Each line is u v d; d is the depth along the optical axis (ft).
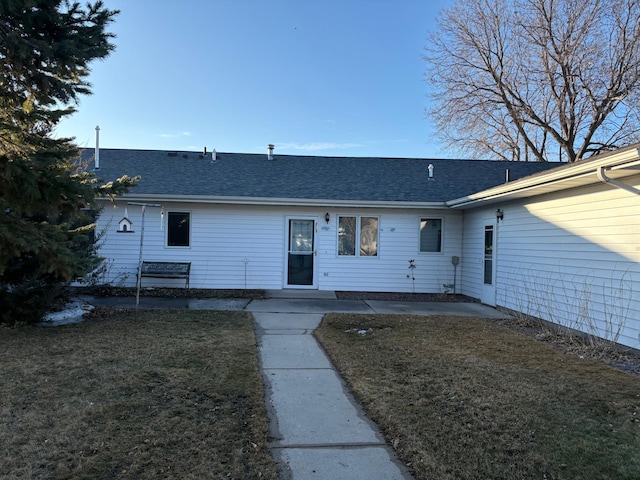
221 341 19.69
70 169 22.56
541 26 65.98
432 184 42.83
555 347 20.39
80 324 22.91
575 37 64.23
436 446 10.16
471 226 37.65
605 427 11.35
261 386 14.08
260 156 48.65
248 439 10.34
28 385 13.51
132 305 29.86
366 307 31.50
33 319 23.03
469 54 73.36
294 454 9.85
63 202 20.51
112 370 15.12
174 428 10.75
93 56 20.20
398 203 37.81
